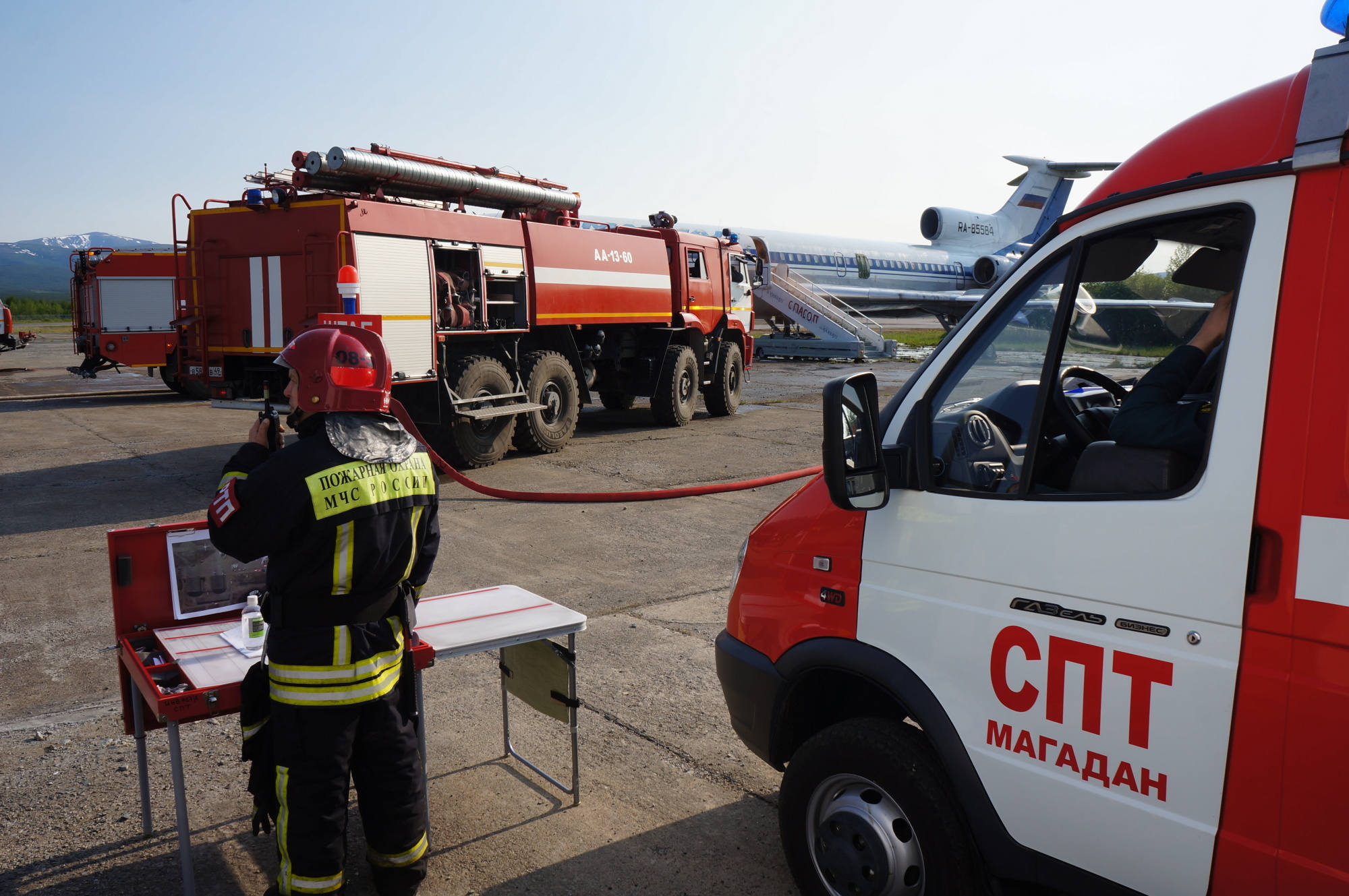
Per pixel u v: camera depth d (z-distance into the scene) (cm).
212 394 963
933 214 4281
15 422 1413
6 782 356
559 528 782
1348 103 175
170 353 1797
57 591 595
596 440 1279
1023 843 222
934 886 240
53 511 811
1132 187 216
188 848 265
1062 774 212
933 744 238
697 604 584
